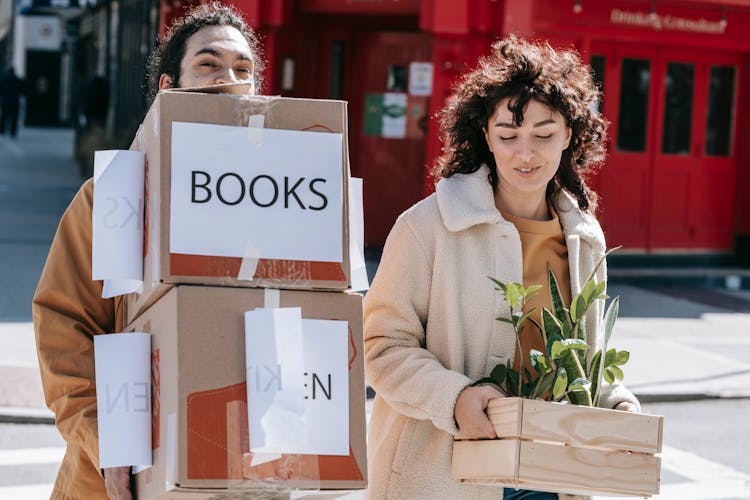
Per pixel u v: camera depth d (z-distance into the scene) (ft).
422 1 44.78
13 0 148.66
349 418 8.96
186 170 8.88
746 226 52.54
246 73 11.38
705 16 49.73
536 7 46.73
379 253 49.57
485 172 11.69
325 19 49.60
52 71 140.67
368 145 50.21
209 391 8.64
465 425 10.60
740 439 27.66
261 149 9.05
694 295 47.62
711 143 52.16
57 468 23.24
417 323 11.48
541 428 10.12
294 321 8.84
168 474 8.66
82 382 9.95
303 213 9.06
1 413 25.99
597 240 12.03
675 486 23.81
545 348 11.43
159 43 11.93
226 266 8.84
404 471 11.37
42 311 10.15
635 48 50.08
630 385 31.50
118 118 77.87
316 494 8.93
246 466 8.63
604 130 11.98
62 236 10.31
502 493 11.21
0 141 113.80
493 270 11.44
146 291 9.23
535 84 11.20
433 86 45.03
